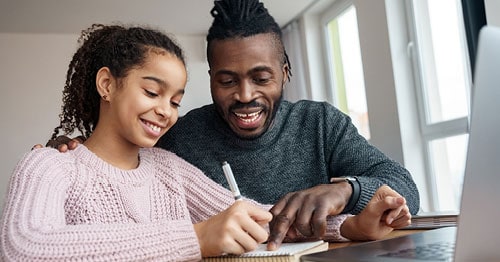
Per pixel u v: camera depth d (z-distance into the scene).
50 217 0.65
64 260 0.58
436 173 2.62
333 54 3.55
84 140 0.94
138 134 0.83
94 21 3.50
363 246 0.62
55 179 0.75
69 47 3.80
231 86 1.09
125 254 0.61
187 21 3.66
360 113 3.25
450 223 0.93
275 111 1.16
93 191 0.82
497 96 0.43
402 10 2.72
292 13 3.62
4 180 3.60
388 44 2.70
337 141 1.29
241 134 1.18
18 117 3.68
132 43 0.84
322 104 1.37
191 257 0.65
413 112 2.69
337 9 3.39
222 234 0.65
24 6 3.17
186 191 0.98
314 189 0.86
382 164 1.17
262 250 0.69
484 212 0.43
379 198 0.90
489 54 0.42
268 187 1.26
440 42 2.52
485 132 0.42
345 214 0.91
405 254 0.53
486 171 0.43
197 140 1.27
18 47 3.72
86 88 0.91
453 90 2.45
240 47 1.05
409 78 2.70
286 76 1.20
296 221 0.77
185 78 0.87
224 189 0.99
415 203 1.08
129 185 0.87
